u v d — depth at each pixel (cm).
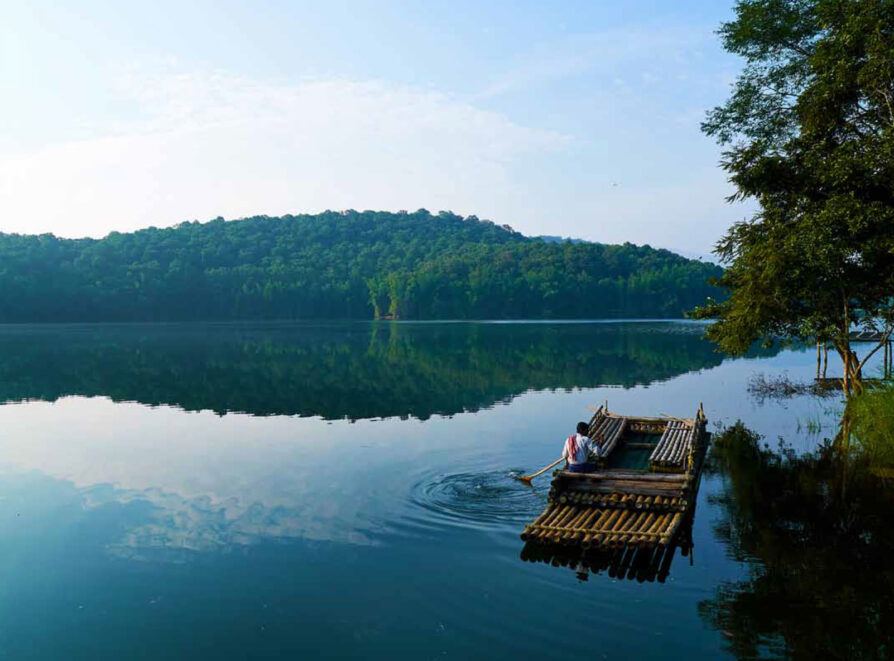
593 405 2403
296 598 848
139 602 844
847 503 1220
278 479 1416
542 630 755
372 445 1738
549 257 15562
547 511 1075
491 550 997
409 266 17375
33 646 740
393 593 857
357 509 1200
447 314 14025
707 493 1298
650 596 838
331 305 14338
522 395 2666
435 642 732
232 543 1042
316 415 2227
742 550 991
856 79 1560
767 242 1698
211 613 812
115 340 6381
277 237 19450
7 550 1023
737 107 2064
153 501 1270
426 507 1205
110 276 12119
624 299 14450
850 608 798
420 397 2627
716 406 2375
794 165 1728
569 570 923
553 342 5794
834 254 1520
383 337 6756
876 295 1766
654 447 1593
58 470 1520
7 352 4916
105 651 728
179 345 5606
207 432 1958
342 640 742
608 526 999
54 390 2906
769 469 1478
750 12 1911
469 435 1852
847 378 1908
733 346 1919
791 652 699
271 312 13375
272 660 702
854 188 1562
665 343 5638
